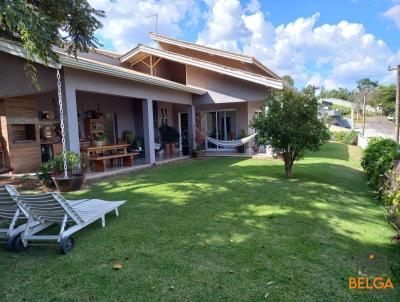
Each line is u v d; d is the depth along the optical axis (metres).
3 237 3.78
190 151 13.35
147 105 10.49
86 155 7.73
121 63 14.84
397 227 4.20
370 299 2.65
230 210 5.11
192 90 12.40
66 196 6.13
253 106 15.88
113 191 6.54
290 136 7.78
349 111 57.06
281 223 4.50
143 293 2.68
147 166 10.21
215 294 2.67
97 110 12.52
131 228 4.25
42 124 10.34
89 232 4.10
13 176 8.55
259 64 13.05
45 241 3.85
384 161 6.61
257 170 9.45
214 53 13.12
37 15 4.69
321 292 2.73
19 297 2.64
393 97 48.53
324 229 4.30
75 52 6.64
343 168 10.59
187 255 3.40
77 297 2.63
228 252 3.48
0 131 9.03
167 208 5.24
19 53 6.52
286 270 3.09
